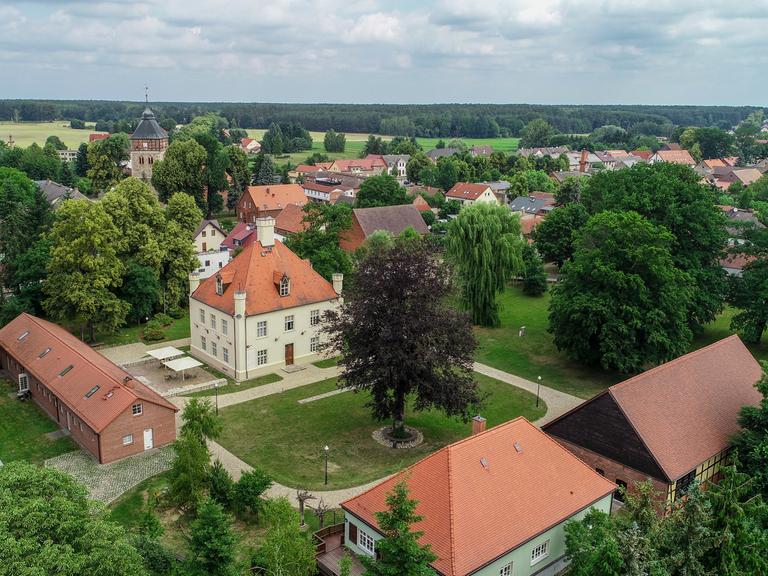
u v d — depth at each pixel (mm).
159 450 48500
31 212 80188
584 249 65625
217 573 27188
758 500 34469
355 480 44844
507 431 36812
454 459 33750
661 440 41406
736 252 74625
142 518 35969
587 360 63312
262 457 47875
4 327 64312
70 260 66062
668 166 80750
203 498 38531
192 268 81312
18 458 46750
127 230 76188
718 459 44281
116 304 68312
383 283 47250
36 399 55938
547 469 36375
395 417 50750
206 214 145375
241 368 61906
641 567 26172
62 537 24234
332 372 64562
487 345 73438
